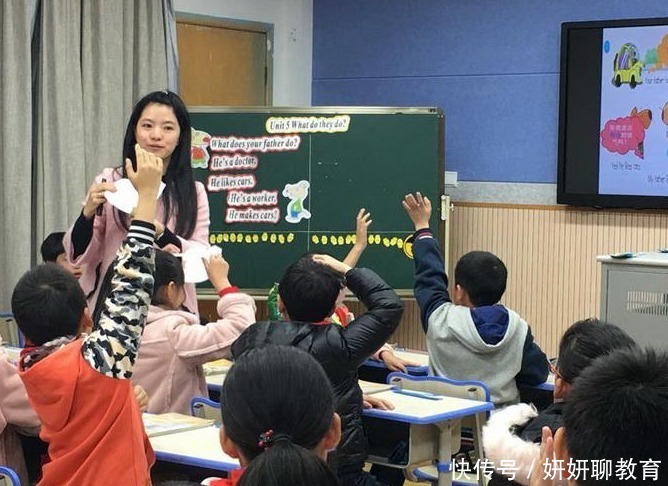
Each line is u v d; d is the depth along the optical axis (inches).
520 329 148.4
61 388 87.5
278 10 282.7
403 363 166.1
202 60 265.4
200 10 263.0
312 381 63.2
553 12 245.3
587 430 51.4
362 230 158.9
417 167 245.6
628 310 145.9
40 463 126.0
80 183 225.0
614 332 92.5
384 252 244.7
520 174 252.1
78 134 224.5
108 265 121.5
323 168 244.4
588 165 236.4
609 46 232.4
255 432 62.0
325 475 55.8
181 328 125.3
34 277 100.3
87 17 226.5
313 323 121.6
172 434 115.0
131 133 126.9
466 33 259.3
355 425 123.0
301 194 244.4
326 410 63.3
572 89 237.8
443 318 150.3
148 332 125.3
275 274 244.5
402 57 270.4
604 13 237.8
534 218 248.4
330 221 244.5
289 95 286.0
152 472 123.6
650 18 227.5
